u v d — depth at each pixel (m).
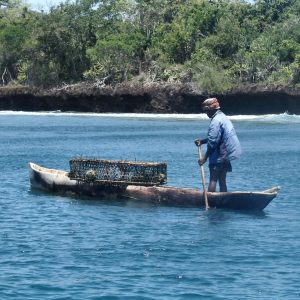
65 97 135.12
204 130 93.38
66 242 25.27
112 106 133.62
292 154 60.50
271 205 32.75
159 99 129.50
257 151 63.78
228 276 21.05
